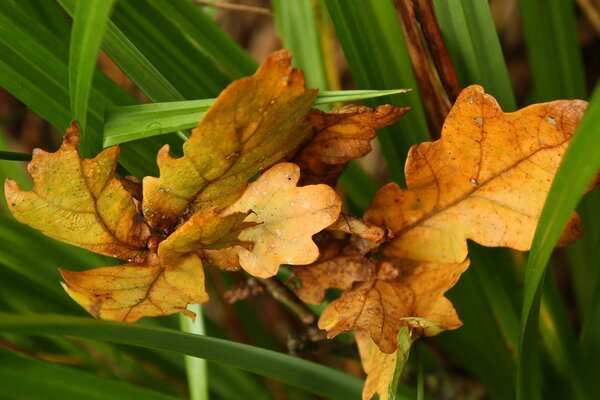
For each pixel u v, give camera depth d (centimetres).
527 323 50
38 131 93
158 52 54
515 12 90
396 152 55
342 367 81
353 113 46
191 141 43
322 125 47
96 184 44
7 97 97
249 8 64
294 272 49
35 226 44
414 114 53
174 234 44
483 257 55
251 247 46
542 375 60
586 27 90
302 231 45
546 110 45
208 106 46
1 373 48
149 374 62
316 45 61
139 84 49
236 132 43
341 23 51
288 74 42
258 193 46
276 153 45
